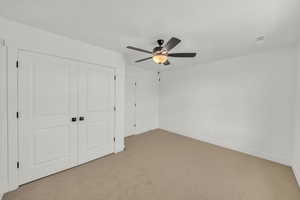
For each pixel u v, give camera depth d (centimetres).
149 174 231
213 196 181
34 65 205
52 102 223
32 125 205
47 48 214
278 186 201
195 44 257
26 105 199
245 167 255
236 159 288
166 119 529
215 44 257
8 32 182
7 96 184
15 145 191
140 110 497
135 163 269
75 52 245
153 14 168
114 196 179
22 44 193
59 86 230
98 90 283
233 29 202
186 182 210
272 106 280
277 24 186
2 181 181
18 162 193
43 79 213
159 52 224
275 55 274
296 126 227
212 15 168
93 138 278
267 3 144
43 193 183
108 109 302
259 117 298
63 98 235
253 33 212
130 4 150
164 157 296
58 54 225
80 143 259
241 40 238
